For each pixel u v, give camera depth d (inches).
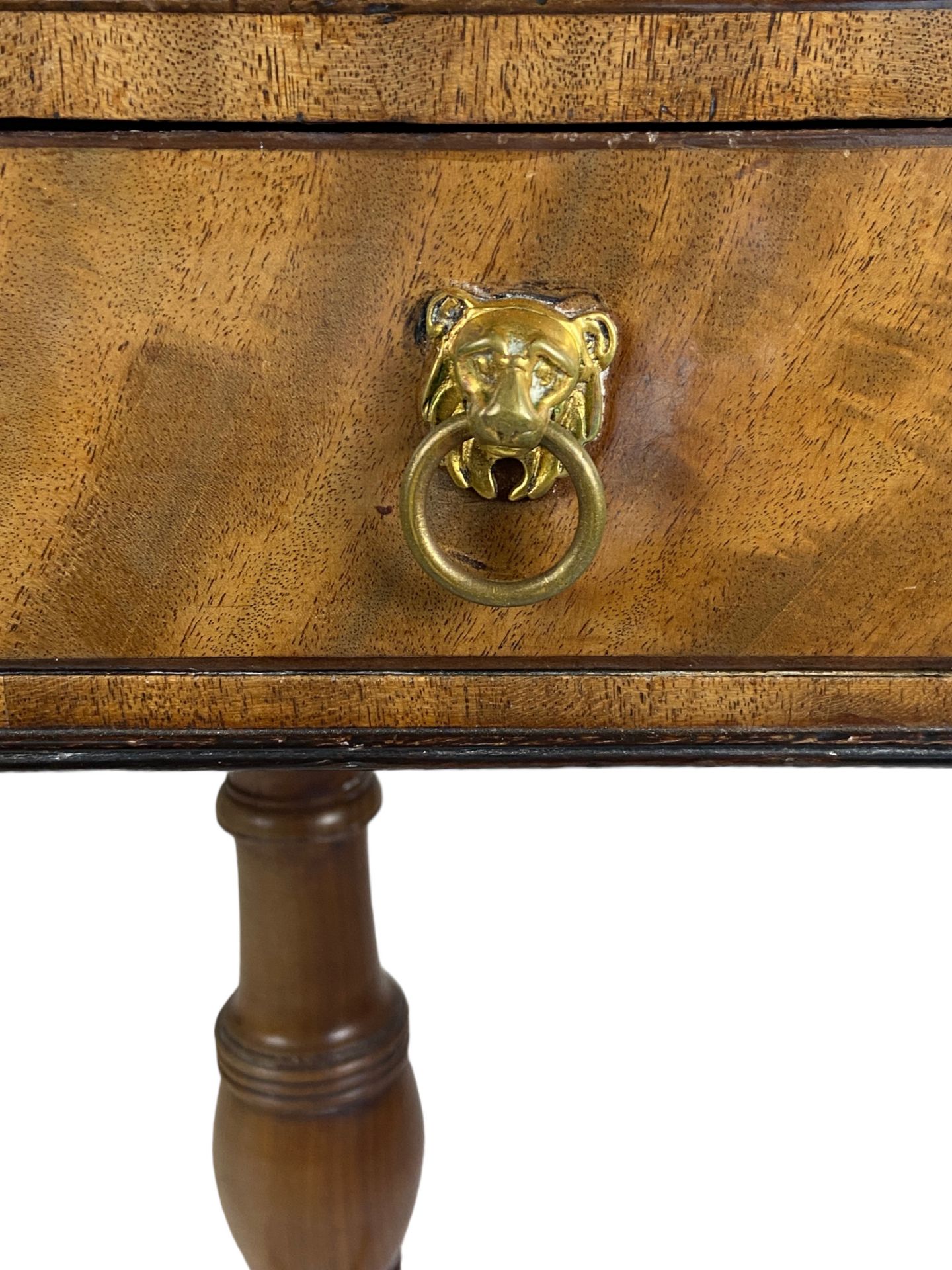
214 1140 39.7
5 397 26.4
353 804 37.3
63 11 24.5
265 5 24.4
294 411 26.6
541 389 25.3
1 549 27.3
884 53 24.6
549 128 25.0
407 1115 39.4
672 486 27.0
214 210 25.5
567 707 28.3
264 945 37.8
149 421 26.6
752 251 25.7
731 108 24.9
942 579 27.5
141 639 28.0
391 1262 40.8
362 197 25.4
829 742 28.4
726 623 27.9
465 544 27.6
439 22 24.5
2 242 25.6
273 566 27.6
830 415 26.6
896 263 25.7
